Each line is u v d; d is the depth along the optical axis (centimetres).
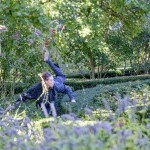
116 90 1063
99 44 1008
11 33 955
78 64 1936
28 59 1084
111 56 1966
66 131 363
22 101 939
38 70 1123
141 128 428
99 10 976
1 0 748
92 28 965
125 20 1061
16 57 1070
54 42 977
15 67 1088
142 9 978
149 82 1183
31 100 983
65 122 475
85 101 961
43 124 586
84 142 342
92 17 973
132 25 1060
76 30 1006
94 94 1041
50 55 1001
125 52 1952
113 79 1683
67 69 1798
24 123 500
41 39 827
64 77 957
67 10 938
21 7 752
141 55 2127
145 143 369
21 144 378
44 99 898
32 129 479
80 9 967
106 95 1012
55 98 927
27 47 1032
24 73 1139
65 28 998
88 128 377
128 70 2203
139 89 1049
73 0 985
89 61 1939
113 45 1889
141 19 1041
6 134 460
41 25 791
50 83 907
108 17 1087
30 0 807
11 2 746
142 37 1998
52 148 346
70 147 338
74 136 352
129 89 1060
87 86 1642
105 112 648
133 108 507
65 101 1000
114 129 407
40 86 927
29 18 777
